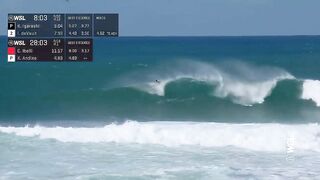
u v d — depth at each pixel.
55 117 90.50
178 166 54.84
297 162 57.00
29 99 102.00
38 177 50.59
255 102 99.38
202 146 64.75
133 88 101.12
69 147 63.66
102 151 61.72
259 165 55.66
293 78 100.25
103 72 113.25
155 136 67.94
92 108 97.12
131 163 56.09
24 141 66.44
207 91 100.50
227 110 95.94
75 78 110.56
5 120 87.56
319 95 97.81
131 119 88.56
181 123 76.00
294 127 69.94
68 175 51.28
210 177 50.94
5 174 51.66
